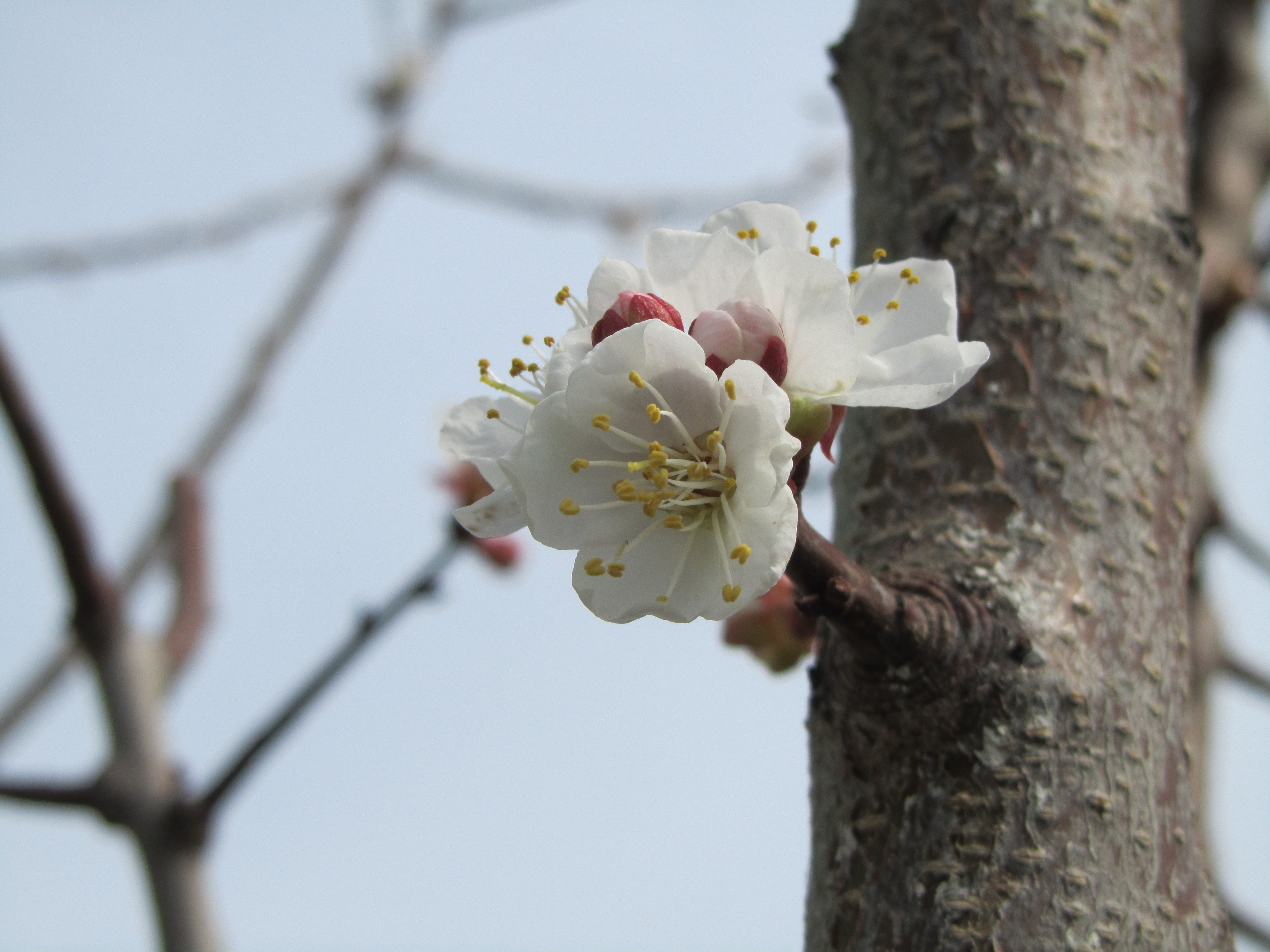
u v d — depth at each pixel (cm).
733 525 31
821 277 32
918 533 33
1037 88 35
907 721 32
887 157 35
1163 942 32
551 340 33
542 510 31
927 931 31
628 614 31
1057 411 33
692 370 31
